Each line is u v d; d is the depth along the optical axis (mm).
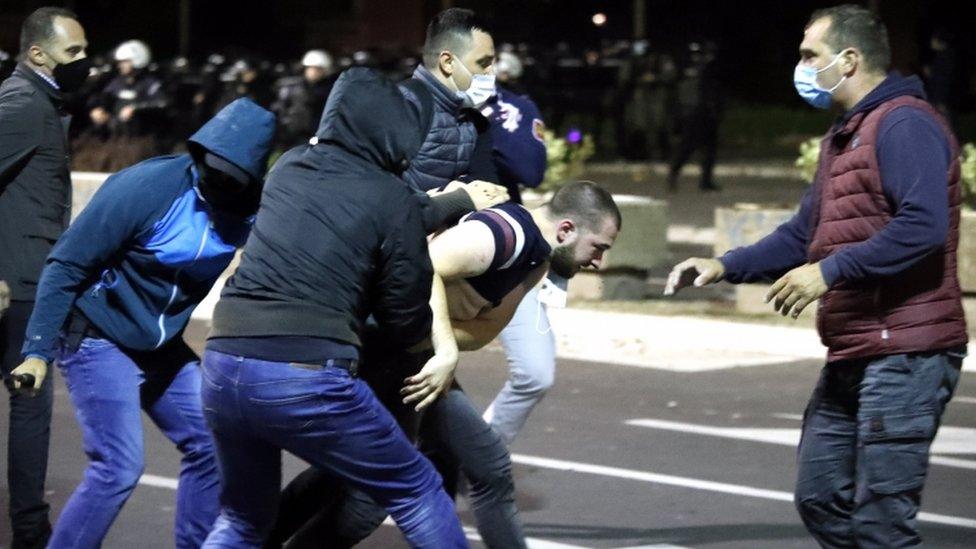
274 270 5094
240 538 5379
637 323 13750
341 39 46969
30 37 6570
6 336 6570
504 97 7551
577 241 5848
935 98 25219
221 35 48062
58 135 6613
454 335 5762
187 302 5922
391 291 5180
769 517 7891
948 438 9781
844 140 5582
